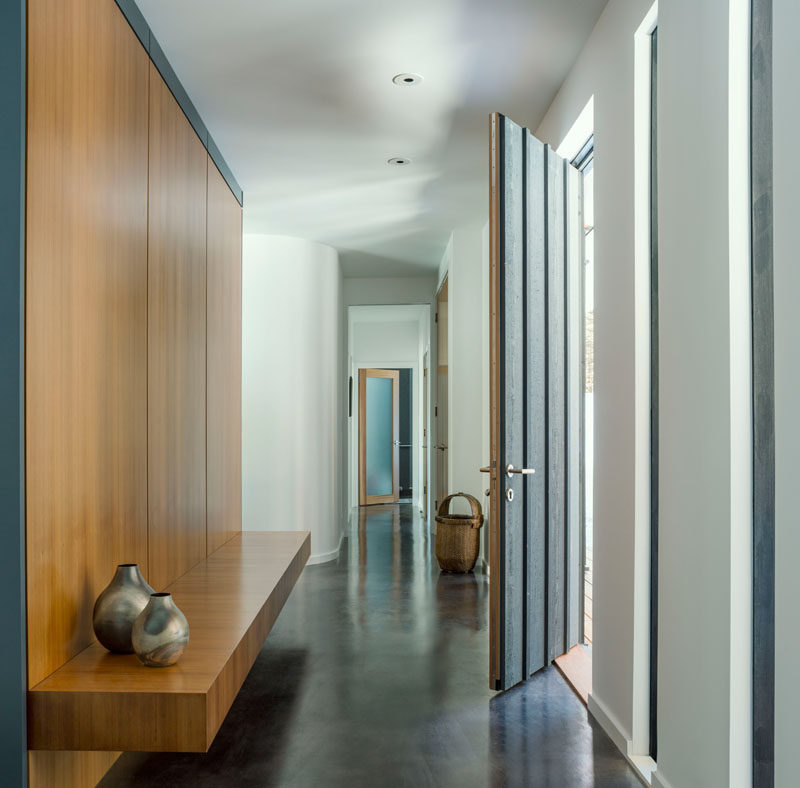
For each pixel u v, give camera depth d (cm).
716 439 195
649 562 258
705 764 199
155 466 287
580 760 257
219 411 399
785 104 161
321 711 302
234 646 225
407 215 578
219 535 397
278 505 623
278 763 256
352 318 1016
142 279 273
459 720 292
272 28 300
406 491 1274
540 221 343
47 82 197
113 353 243
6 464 183
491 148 312
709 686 197
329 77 344
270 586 304
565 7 289
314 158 450
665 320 231
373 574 581
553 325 356
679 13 220
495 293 310
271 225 607
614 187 281
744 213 188
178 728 187
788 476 158
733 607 186
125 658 215
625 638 265
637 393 257
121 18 255
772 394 179
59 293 204
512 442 318
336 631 419
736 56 188
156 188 293
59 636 205
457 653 378
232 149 432
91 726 187
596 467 304
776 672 162
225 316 418
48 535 198
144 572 273
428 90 360
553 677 343
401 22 298
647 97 258
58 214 203
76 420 214
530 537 333
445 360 702
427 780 243
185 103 343
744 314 187
